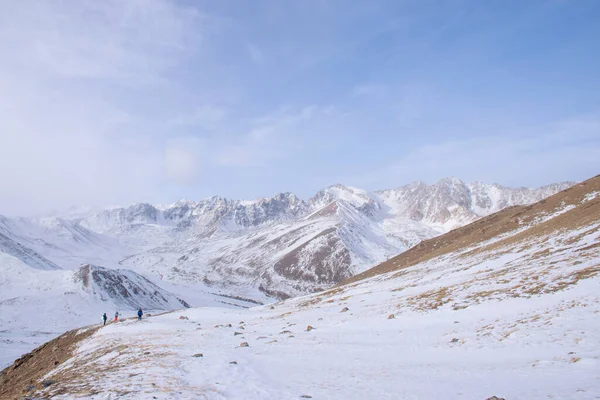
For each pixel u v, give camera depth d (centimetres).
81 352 3781
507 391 1394
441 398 1411
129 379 1922
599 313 2322
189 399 1529
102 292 13900
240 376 1975
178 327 4888
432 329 3002
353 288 8038
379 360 2295
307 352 2711
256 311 7288
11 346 7725
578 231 5166
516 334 2327
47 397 1677
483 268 5325
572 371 1538
